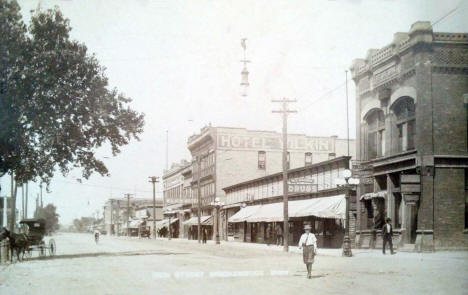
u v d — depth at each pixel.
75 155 31.52
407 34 29.81
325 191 38.06
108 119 31.20
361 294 13.80
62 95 28.69
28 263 25.25
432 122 27.58
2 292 14.78
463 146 27.70
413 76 28.75
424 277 17.11
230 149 66.38
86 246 48.22
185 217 83.50
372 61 32.72
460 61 28.02
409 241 28.05
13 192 40.94
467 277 17.03
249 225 55.41
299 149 68.00
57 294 14.32
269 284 16.16
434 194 27.08
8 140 28.12
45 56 27.50
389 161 30.20
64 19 28.27
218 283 16.61
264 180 51.19
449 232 26.95
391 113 30.91
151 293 14.44
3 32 26.48
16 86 27.31
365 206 33.28
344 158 35.47
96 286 15.99
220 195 65.50
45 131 29.19
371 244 32.19
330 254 28.84
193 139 76.44
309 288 15.09
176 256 30.23
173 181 93.56
